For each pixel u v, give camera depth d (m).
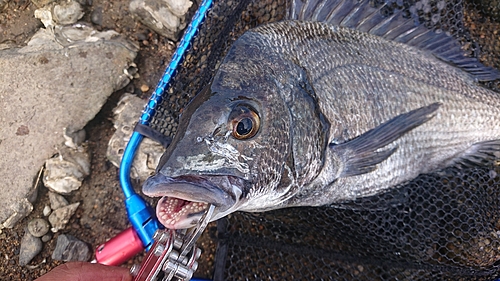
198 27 0.30
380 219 0.31
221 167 0.21
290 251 0.30
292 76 0.25
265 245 0.30
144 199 0.32
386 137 0.27
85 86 0.33
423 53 0.30
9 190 0.32
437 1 0.32
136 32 0.36
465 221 0.31
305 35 0.26
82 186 0.34
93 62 0.34
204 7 0.30
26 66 0.33
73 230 0.33
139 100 0.34
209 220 0.20
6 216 0.32
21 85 0.33
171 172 0.21
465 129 0.30
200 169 0.21
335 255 0.30
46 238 0.33
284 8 0.33
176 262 0.19
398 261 0.30
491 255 0.31
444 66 0.30
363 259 0.30
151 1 0.34
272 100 0.23
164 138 0.30
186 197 0.20
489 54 0.35
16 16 0.35
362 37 0.28
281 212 0.31
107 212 0.34
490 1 0.34
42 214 0.33
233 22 0.31
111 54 0.34
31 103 0.33
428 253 0.31
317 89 0.26
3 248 0.32
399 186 0.31
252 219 0.31
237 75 0.23
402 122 0.27
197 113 0.22
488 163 0.32
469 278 0.30
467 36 0.34
